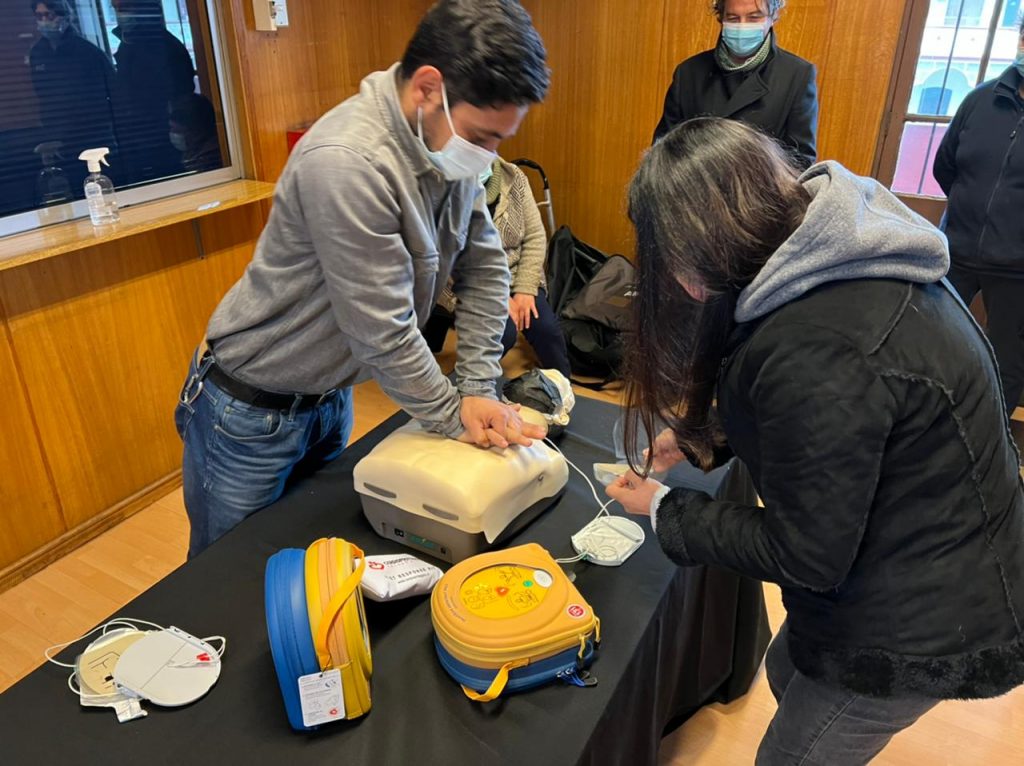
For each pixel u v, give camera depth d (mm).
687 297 849
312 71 2895
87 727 962
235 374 1338
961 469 819
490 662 971
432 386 1227
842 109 3004
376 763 917
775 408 784
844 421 750
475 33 971
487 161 1091
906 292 804
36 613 2047
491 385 1393
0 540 2098
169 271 2381
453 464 1219
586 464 1519
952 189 2541
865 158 3035
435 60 1000
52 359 2119
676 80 2693
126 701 984
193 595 1171
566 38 3381
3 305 1977
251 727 963
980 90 2418
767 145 832
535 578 1075
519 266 2879
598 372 3248
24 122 2080
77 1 2127
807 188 847
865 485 770
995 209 2387
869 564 880
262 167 2725
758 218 785
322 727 963
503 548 1277
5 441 2051
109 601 2094
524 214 2855
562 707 989
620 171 3520
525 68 983
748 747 1649
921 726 1727
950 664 874
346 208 1041
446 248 1275
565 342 3174
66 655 1072
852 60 2914
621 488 1110
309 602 920
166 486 2545
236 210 2547
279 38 2709
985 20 2668
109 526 2379
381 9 3186
